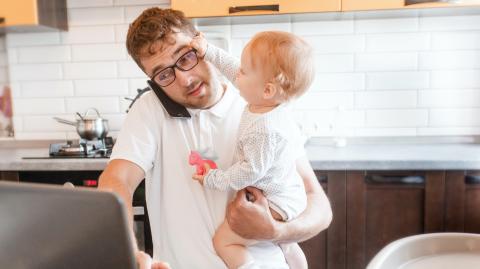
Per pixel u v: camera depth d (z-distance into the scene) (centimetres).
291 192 111
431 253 104
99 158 203
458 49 231
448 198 187
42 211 45
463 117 236
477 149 212
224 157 107
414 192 188
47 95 257
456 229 187
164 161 108
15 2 216
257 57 102
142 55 101
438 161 184
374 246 192
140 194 194
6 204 45
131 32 102
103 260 47
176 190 106
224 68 109
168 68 101
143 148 105
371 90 238
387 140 240
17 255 47
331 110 242
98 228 45
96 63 253
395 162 185
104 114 256
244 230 99
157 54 100
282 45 102
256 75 103
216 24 242
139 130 106
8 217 46
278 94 103
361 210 190
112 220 45
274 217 108
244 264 102
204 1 205
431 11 216
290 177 111
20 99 258
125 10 247
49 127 259
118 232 45
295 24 238
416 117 238
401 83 237
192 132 108
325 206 116
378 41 235
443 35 231
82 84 254
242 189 103
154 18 101
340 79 239
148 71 103
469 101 234
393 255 98
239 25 242
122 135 107
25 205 45
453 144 233
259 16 219
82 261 47
